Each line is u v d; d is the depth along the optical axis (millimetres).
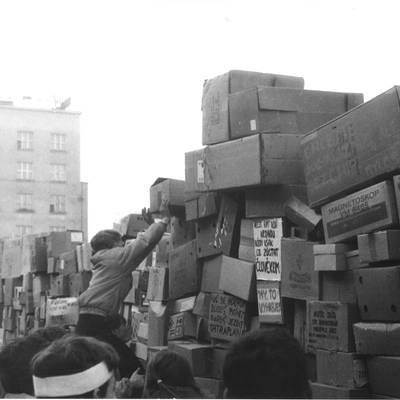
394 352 2939
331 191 3424
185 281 4676
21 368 2105
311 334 3404
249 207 3992
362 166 3203
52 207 41344
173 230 5023
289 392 1555
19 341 2188
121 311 6168
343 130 3352
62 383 1624
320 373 3320
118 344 4172
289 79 4332
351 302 3246
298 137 3914
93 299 4168
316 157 3568
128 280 4301
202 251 4488
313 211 3633
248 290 3914
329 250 3322
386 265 3102
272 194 3863
